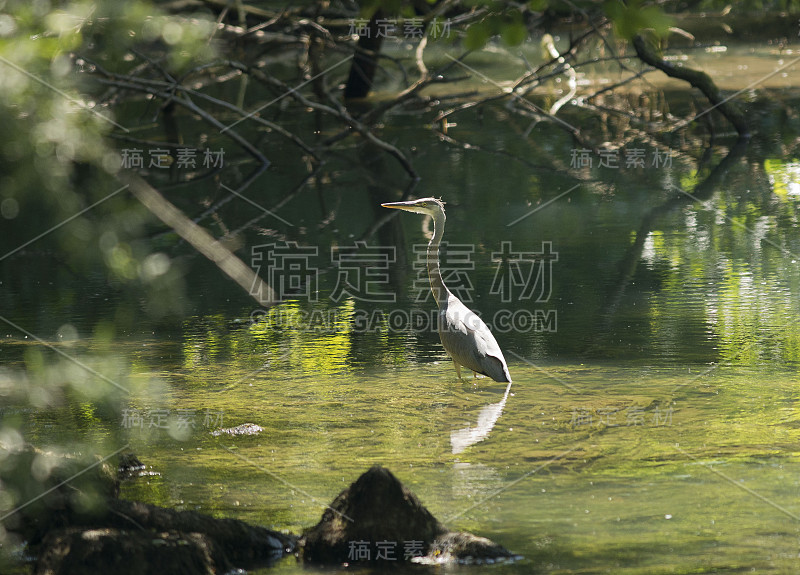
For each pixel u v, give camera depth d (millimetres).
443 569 6680
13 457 7418
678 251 17453
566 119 29906
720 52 39688
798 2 33531
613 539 7043
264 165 25734
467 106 27641
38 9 4742
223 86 36031
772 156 24344
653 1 20969
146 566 6457
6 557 7148
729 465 8570
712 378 11359
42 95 4586
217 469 8906
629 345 12836
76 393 11000
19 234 20469
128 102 34344
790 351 12281
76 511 7297
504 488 8195
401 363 12633
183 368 12430
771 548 6793
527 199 21531
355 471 8742
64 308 15430
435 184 23141
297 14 28375
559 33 41875
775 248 17344
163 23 4902
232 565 6922
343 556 6965
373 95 33469
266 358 12906
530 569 6578
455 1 23500
